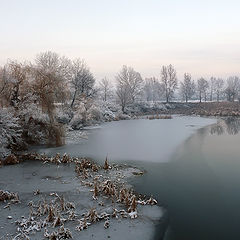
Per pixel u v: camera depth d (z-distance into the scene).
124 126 55.66
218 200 17.31
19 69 33.44
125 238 12.90
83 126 54.12
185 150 30.97
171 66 114.00
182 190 18.97
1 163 25.17
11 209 15.85
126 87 87.25
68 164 25.58
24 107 32.53
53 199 17.16
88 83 76.56
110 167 23.95
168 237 13.12
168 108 100.88
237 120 64.75
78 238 12.74
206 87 127.56
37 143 34.47
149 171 23.23
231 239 13.09
